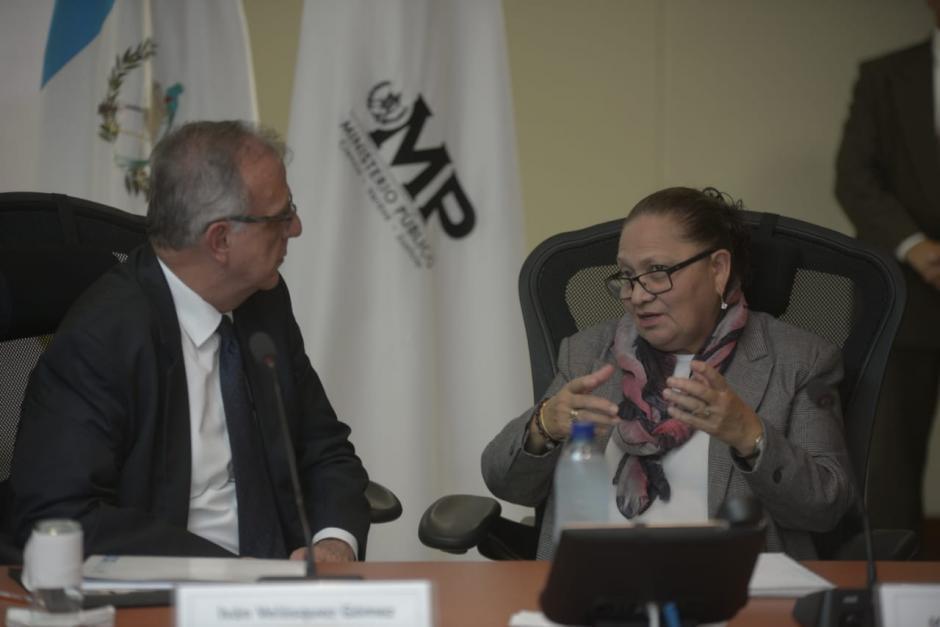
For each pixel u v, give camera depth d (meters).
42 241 5.25
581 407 4.88
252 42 10.40
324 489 5.38
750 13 10.82
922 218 9.09
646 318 5.27
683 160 10.93
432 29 7.30
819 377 5.27
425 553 7.97
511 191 7.46
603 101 10.84
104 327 4.75
